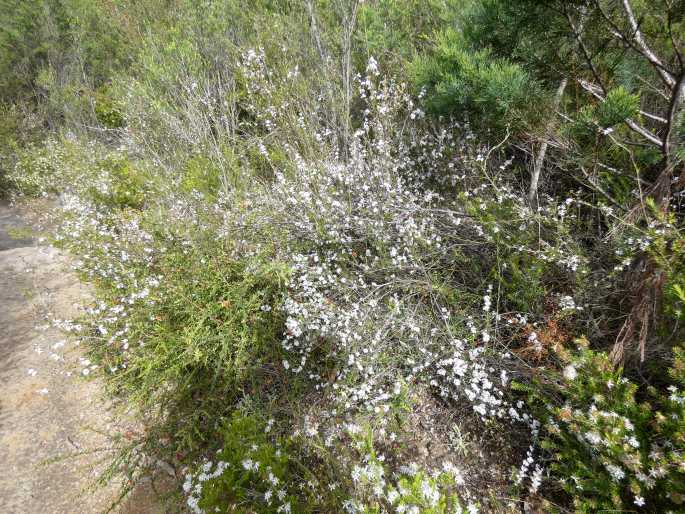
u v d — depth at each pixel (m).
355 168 3.22
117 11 6.97
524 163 3.21
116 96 6.50
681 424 1.52
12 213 7.70
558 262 2.30
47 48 10.13
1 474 2.54
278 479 1.89
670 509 1.51
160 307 2.87
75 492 2.40
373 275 2.75
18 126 10.00
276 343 2.62
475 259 2.73
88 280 3.75
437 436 2.24
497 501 1.94
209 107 4.47
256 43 4.79
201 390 2.69
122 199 4.99
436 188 3.24
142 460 2.44
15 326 3.81
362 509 1.67
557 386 1.93
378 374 2.31
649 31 2.14
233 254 3.07
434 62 2.83
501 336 2.39
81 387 3.06
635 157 2.45
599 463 1.69
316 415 2.39
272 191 3.48
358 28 4.09
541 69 2.29
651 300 1.89
